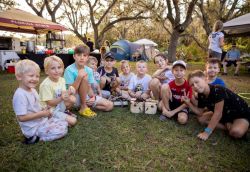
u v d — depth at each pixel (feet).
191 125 9.37
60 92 8.90
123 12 64.08
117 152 7.08
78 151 7.06
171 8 41.52
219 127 8.80
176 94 9.95
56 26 32.50
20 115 7.14
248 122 8.10
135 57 64.49
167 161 6.64
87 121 9.55
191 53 68.80
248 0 53.83
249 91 16.56
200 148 7.43
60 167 6.26
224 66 27.94
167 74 12.02
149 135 8.34
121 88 13.39
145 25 102.99
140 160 6.66
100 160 6.64
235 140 8.04
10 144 7.47
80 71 9.92
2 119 9.69
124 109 11.42
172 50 42.70
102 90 12.91
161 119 9.87
